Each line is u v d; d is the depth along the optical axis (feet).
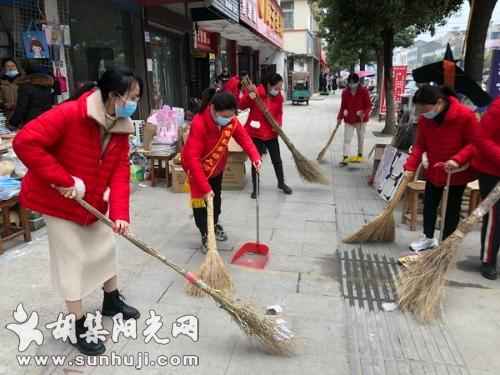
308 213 17.03
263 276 11.85
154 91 32.45
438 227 15.25
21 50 18.80
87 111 7.63
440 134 11.95
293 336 8.83
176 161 19.43
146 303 10.44
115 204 8.43
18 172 14.57
